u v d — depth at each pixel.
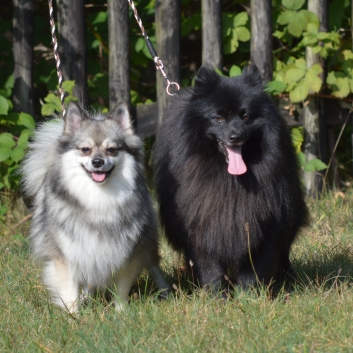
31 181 7.34
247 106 6.66
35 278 7.62
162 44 10.81
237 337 5.61
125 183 6.59
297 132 10.78
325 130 11.54
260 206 6.77
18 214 10.90
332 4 11.79
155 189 7.45
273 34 11.73
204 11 10.93
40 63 12.10
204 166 6.82
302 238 9.16
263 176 6.75
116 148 6.54
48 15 13.09
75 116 6.70
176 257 8.47
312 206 10.72
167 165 7.13
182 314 6.15
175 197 7.00
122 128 6.79
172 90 10.85
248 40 12.05
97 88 11.87
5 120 10.27
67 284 6.63
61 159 6.55
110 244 6.53
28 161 7.50
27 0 10.70
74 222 6.47
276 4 11.98
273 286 7.63
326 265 8.04
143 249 7.01
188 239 7.00
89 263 6.55
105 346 5.50
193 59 13.66
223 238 6.82
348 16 12.13
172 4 10.70
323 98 11.38
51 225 6.61
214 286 6.92
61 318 6.28
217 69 10.59
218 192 6.79
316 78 10.80
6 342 5.68
